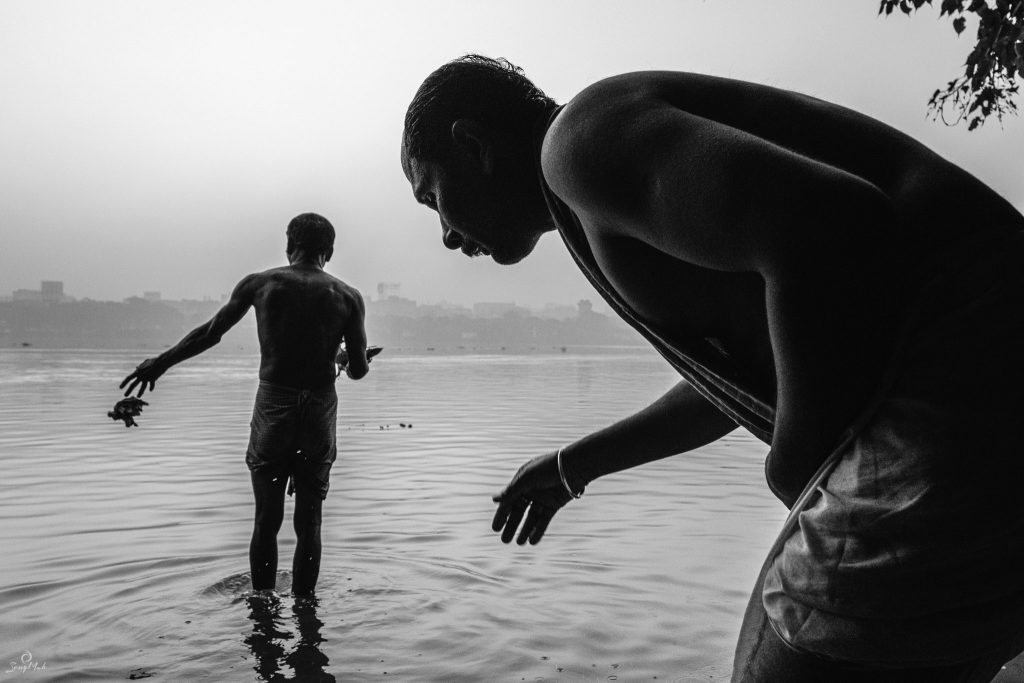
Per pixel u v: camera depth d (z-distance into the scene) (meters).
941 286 0.99
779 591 1.03
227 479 8.62
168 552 5.62
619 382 32.34
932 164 1.08
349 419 16.02
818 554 0.98
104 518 6.71
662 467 9.41
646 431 1.59
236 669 3.63
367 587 4.84
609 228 1.16
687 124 1.03
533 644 3.89
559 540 5.94
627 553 5.57
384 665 3.67
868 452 0.98
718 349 1.26
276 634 4.07
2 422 14.80
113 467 9.42
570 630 4.07
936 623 0.93
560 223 1.31
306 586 4.74
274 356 4.87
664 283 1.19
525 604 4.50
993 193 1.08
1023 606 0.95
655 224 1.05
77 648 3.88
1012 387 0.93
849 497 0.98
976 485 0.91
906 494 0.94
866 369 0.99
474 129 1.34
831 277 0.93
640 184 1.04
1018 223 1.06
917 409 0.96
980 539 0.91
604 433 1.64
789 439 1.03
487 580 4.97
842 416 1.00
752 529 6.28
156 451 10.84
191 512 6.96
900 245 1.00
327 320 4.97
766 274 0.97
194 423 14.75
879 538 0.94
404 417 16.52
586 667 3.59
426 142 1.39
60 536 6.09
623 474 8.89
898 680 0.98
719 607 4.42
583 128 1.10
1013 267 0.99
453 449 11.27
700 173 0.98
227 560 5.43
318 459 4.86
